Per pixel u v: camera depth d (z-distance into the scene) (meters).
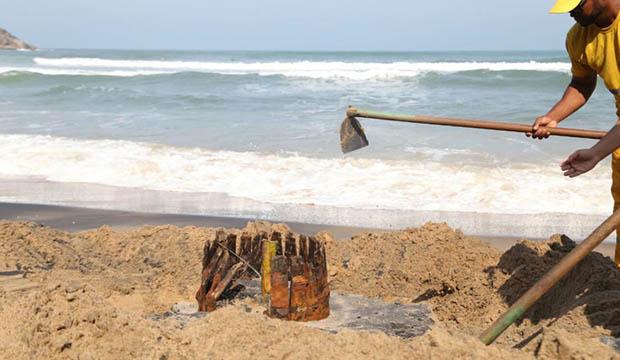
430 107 18.14
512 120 15.91
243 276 4.73
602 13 3.75
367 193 9.45
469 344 3.07
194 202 9.27
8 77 25.66
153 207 9.06
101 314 3.26
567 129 4.06
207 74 26.50
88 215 8.73
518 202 8.91
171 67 39.53
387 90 22.70
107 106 19.00
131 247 6.56
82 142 12.94
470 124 4.17
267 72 28.92
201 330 3.36
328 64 35.16
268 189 9.78
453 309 5.17
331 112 17.28
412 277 5.75
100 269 6.07
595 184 9.47
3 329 3.11
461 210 8.67
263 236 4.87
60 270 5.85
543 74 23.61
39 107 18.89
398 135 13.24
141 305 5.26
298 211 8.76
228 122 15.55
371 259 6.14
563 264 3.17
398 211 8.68
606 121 14.36
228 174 10.59
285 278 4.12
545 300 4.87
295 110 17.81
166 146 12.47
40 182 10.48
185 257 6.24
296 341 3.24
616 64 3.84
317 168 10.74
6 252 6.08
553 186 9.47
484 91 21.59
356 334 3.24
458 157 11.23
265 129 14.35
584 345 3.22
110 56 66.69
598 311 4.07
